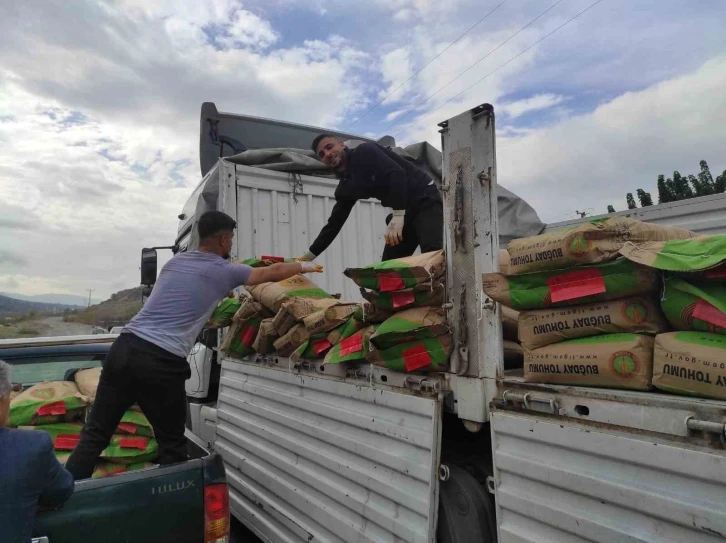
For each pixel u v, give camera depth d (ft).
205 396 16.26
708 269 4.77
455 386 6.86
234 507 12.40
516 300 6.15
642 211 13.62
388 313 7.98
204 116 19.08
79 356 12.39
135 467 8.81
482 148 6.84
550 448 5.59
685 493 4.42
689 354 4.76
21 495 5.60
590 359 5.43
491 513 6.71
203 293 8.75
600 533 5.02
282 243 15.81
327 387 9.18
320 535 9.02
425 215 11.05
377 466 7.87
